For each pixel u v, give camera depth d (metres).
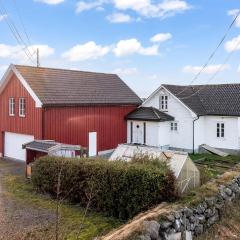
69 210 15.15
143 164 14.53
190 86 35.81
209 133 31.97
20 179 20.91
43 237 12.05
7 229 12.89
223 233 12.56
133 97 33.25
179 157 15.31
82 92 28.58
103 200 14.65
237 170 18.89
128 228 10.42
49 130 24.98
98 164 15.17
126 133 32.47
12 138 28.28
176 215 11.30
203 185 15.25
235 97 32.19
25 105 26.48
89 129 28.14
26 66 27.41
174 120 32.09
